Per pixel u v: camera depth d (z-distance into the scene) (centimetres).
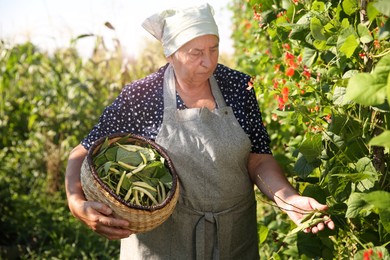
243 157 248
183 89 249
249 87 237
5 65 646
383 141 142
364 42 200
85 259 444
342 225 219
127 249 262
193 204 246
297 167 233
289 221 300
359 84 154
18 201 509
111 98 616
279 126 372
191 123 243
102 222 218
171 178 234
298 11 245
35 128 629
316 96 230
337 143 217
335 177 211
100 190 218
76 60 666
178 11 238
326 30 222
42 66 657
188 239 249
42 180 582
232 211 250
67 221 503
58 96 633
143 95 251
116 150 235
